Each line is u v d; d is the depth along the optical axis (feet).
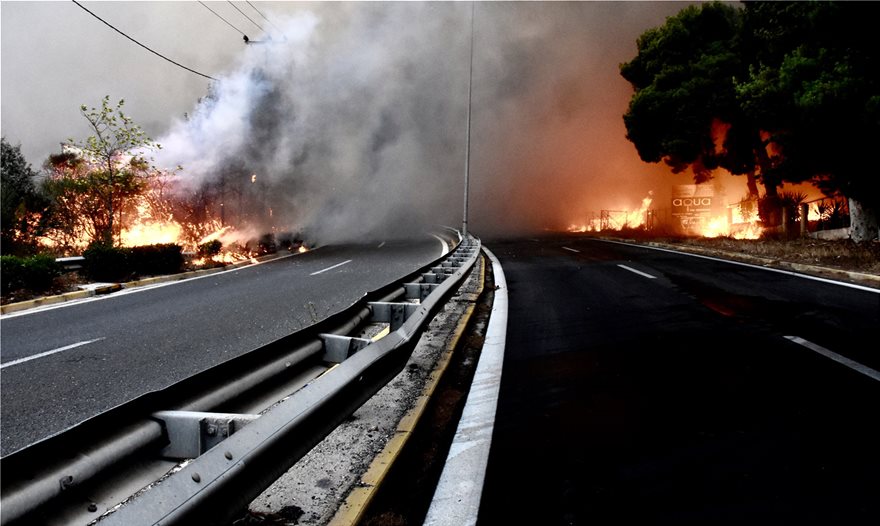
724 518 7.86
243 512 7.74
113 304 32.14
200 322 25.63
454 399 13.46
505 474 9.50
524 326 22.24
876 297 25.52
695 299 27.35
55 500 4.68
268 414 6.73
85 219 52.16
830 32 41.04
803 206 57.93
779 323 20.98
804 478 8.96
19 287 34.63
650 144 78.48
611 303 27.09
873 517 7.77
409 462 10.00
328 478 8.86
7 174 48.70
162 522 4.45
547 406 12.84
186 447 6.38
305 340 10.71
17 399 14.74
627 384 14.23
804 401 12.44
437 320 22.71
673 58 72.13
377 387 11.10
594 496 8.63
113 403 14.35
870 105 36.29
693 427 11.26
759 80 47.24
